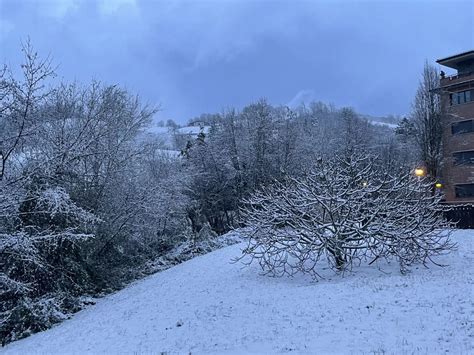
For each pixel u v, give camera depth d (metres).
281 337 8.89
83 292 19.83
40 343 11.92
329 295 11.52
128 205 23.81
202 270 18.97
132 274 24.39
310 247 14.67
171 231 29.33
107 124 23.25
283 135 41.59
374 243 14.38
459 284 11.21
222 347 8.74
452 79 39.56
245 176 39.03
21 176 16.89
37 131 17.77
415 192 15.59
